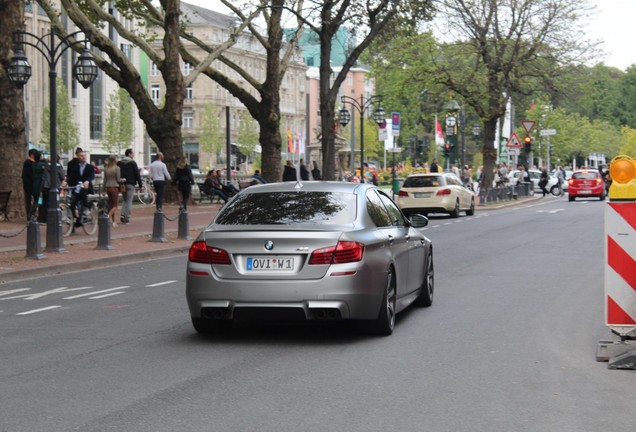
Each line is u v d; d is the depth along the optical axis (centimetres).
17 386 855
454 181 4397
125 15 4694
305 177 5184
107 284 1755
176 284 1739
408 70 5741
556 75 5647
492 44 5672
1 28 3142
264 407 769
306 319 1048
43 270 1958
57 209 2270
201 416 739
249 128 13250
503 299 1465
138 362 971
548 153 10112
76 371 923
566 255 2247
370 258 1073
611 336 1125
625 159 983
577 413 751
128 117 10525
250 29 4734
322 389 838
